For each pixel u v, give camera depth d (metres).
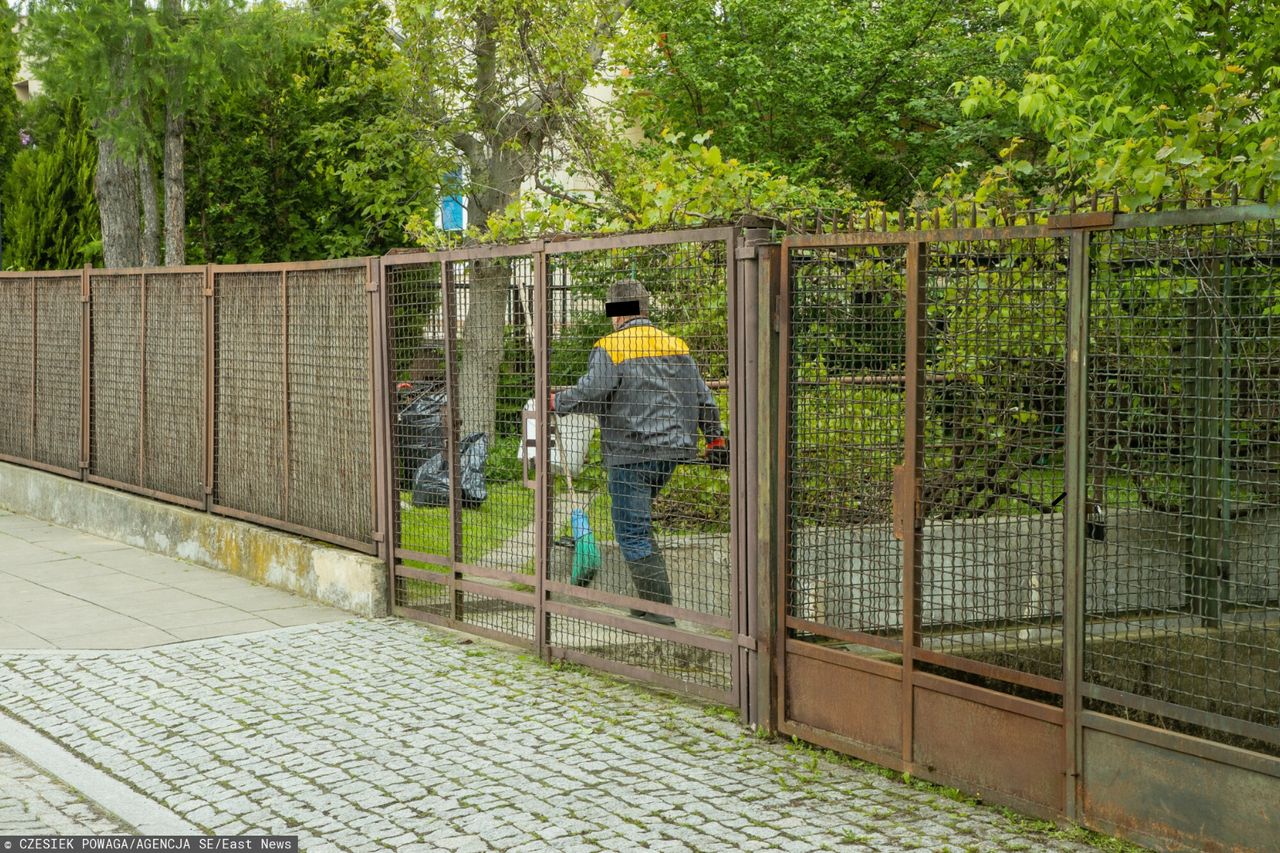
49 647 7.43
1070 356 4.43
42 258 20.44
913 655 5.04
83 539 11.23
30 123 21.58
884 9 23.58
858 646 5.52
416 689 6.51
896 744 5.14
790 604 5.61
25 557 10.31
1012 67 21.33
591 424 6.71
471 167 17.77
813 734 5.48
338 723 5.95
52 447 12.64
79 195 20.31
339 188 19.55
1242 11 9.96
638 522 6.44
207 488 10.15
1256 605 4.42
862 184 23.73
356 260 8.36
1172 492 4.52
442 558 7.82
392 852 4.47
